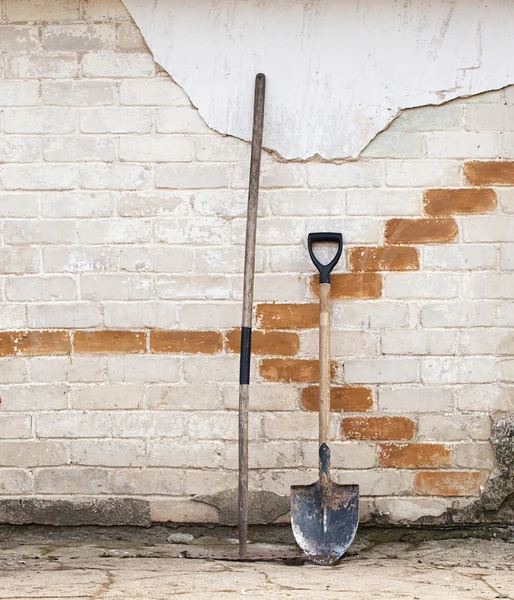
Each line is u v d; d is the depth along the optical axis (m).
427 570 4.10
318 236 4.41
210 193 4.53
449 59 4.51
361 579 3.93
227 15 4.52
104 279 4.53
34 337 4.53
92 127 4.53
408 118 4.52
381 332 4.51
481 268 4.51
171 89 4.53
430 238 4.51
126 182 4.53
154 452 4.53
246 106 4.52
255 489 4.52
